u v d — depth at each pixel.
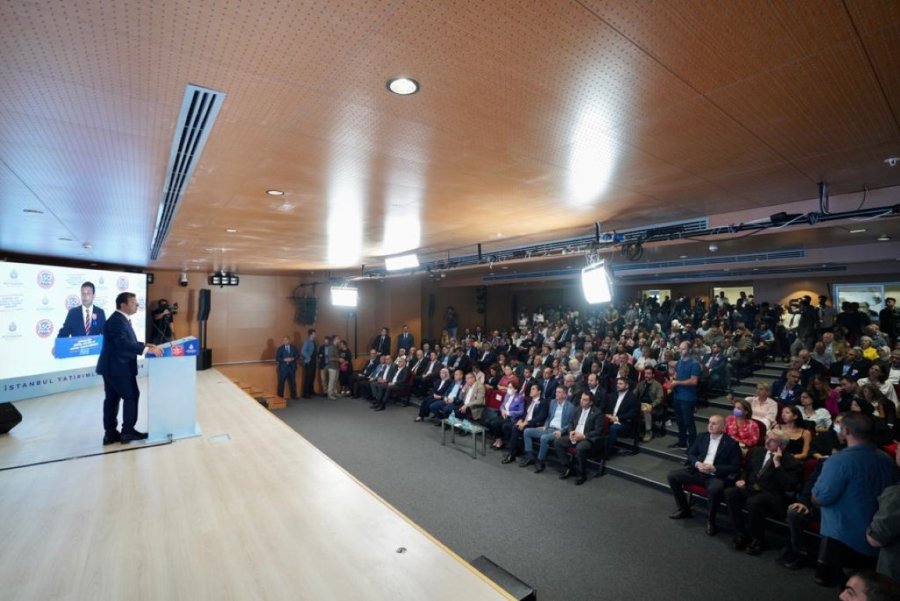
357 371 13.42
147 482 3.25
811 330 8.09
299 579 2.11
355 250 7.43
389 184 3.49
